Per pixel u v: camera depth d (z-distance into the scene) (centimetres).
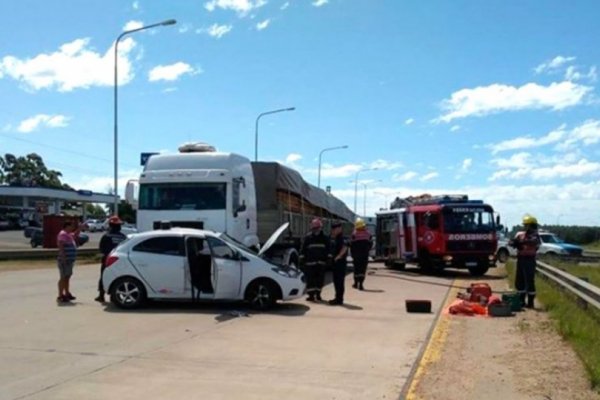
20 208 8400
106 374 752
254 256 1334
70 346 914
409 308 1306
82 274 2302
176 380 729
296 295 1337
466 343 970
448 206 2461
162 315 1224
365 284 2020
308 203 2412
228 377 745
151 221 1530
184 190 1534
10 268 2544
